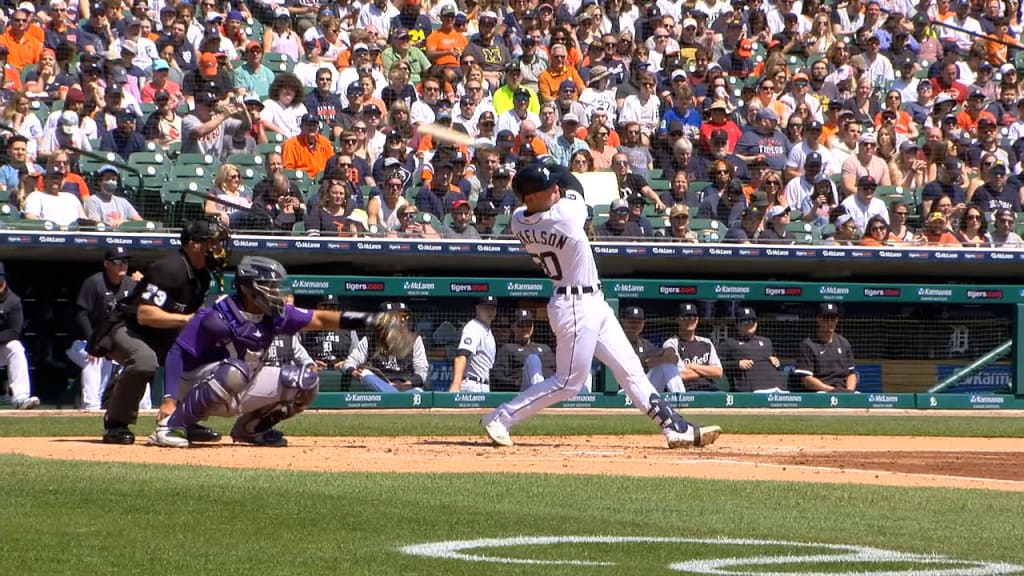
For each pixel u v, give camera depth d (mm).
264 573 10805
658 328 37156
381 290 35406
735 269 40438
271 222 36156
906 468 20703
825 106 47188
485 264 38688
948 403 38000
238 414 22328
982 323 38656
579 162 39688
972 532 13375
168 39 42281
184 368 22266
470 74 43094
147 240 34938
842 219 40312
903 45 51500
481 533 12836
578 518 13844
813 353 37625
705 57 47844
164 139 38656
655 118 44812
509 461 20234
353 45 44688
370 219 37531
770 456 22500
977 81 51500
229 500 14531
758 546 12414
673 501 15242
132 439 22875
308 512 13852
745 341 37281
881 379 38406
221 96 39781
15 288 36688
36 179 35125
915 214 43250
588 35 48375
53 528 12711
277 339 33531
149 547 11852
